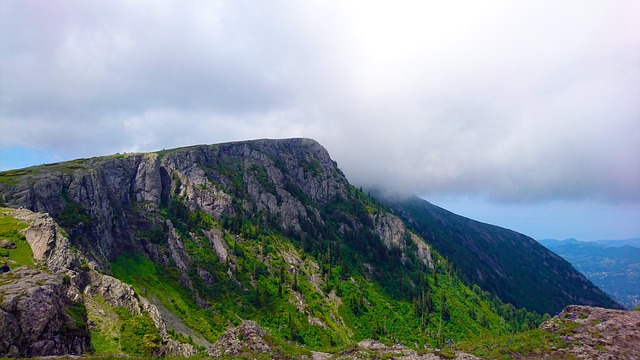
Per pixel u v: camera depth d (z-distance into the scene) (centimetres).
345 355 4431
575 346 4094
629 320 4328
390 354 4400
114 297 7919
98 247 11819
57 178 12369
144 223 15600
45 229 8044
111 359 3959
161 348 7375
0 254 6831
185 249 15875
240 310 14625
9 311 3931
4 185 10788
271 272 18175
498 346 4462
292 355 4438
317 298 18188
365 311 18925
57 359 3719
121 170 16850
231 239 18662
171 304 12275
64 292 5075
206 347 10488
